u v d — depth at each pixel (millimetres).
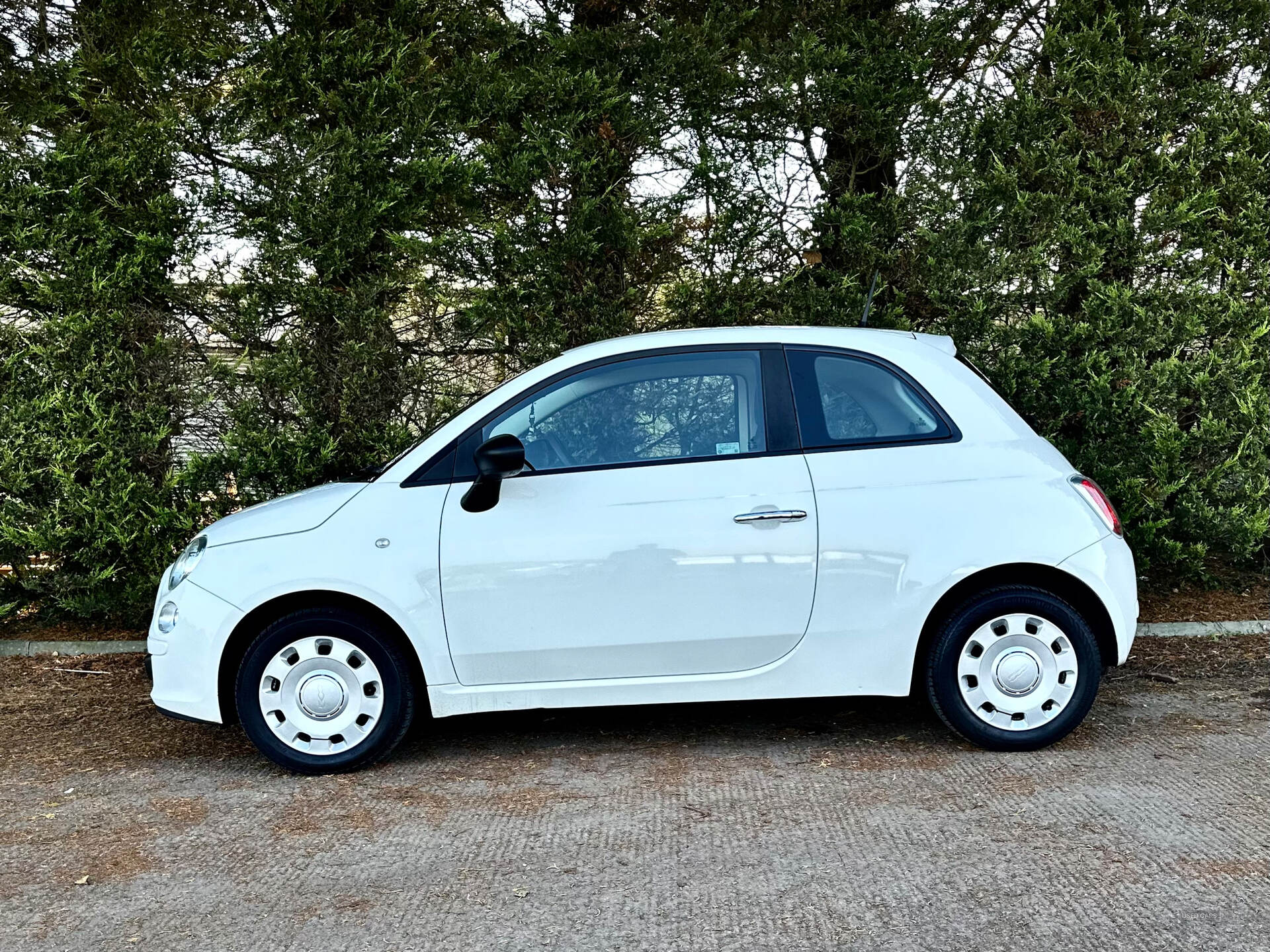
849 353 4742
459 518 4543
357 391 6695
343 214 6621
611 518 4516
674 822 3930
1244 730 4844
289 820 4070
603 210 6844
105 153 6652
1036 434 4777
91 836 3967
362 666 4570
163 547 6824
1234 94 6988
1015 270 6812
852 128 6910
